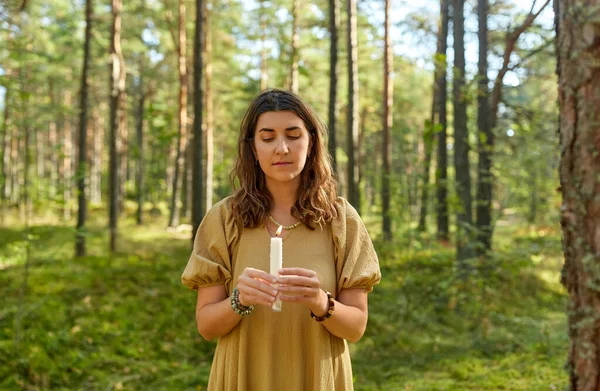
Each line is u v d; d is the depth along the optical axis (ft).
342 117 63.62
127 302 22.63
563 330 19.67
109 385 15.55
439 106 38.14
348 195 33.76
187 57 55.42
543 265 31.42
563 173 5.83
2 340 17.07
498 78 11.78
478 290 21.35
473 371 15.89
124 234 45.85
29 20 26.45
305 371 4.87
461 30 23.67
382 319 21.31
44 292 22.66
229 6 47.65
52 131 72.23
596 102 5.44
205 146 51.06
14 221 45.68
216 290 5.11
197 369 17.43
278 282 4.36
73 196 62.80
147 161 68.03
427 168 23.43
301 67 28.89
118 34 36.88
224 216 5.20
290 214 5.10
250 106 5.15
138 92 64.34
